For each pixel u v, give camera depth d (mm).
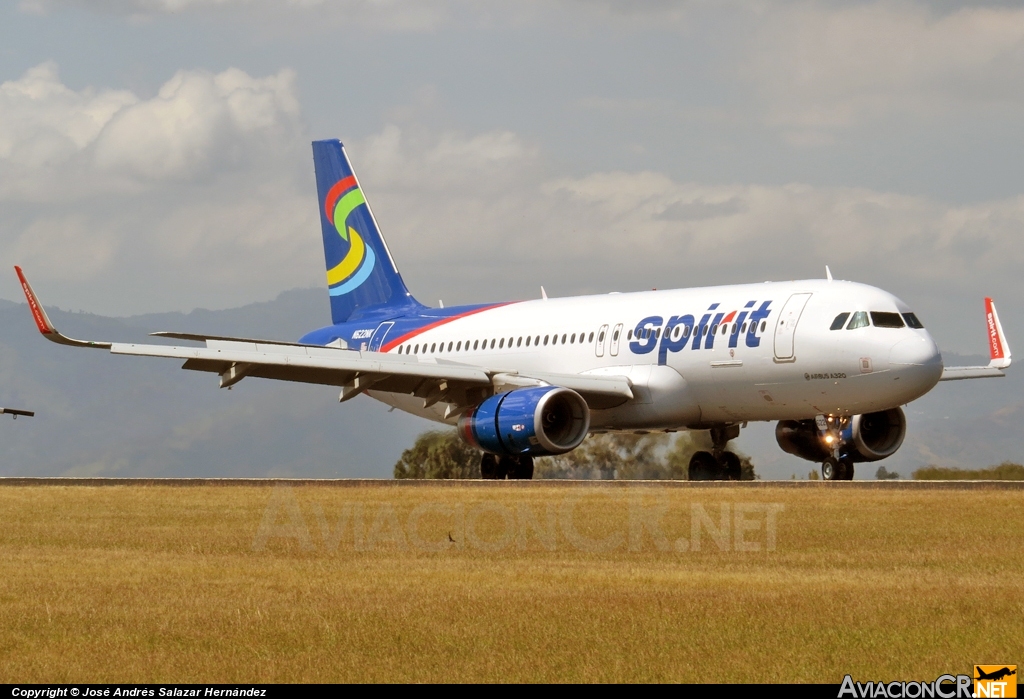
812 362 124250
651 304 140875
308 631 47375
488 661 43438
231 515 88125
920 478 143250
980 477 141375
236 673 42188
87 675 41969
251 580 58250
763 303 129750
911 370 119812
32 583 57562
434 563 63906
